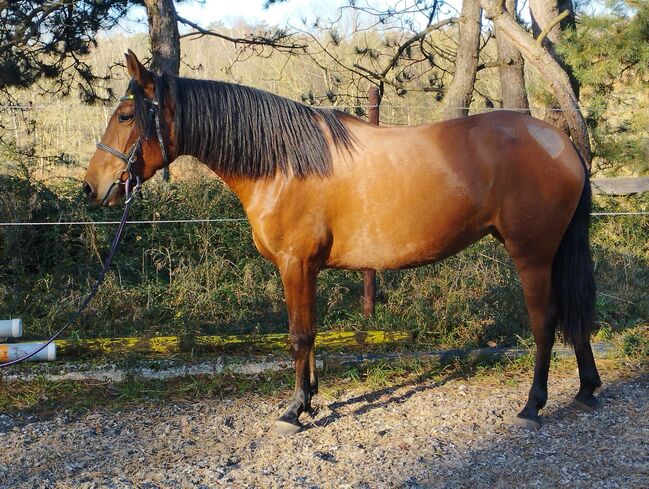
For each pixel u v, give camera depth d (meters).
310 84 13.86
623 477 3.03
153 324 5.62
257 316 5.68
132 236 6.50
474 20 7.78
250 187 3.58
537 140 3.54
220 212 6.72
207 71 16.47
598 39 5.57
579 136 5.67
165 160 3.57
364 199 3.52
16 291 5.79
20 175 6.40
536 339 3.71
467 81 7.94
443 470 3.14
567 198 3.56
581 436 3.51
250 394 4.32
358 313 5.70
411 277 6.11
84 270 6.08
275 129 3.49
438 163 3.51
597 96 7.12
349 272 6.44
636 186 7.45
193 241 6.47
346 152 3.52
